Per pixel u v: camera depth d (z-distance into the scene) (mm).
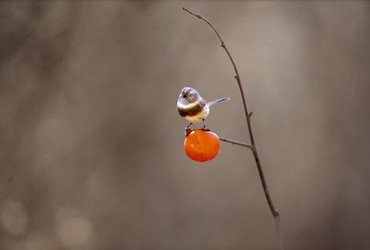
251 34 9805
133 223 9398
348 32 9406
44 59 7391
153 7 8750
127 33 8516
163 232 9922
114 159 8953
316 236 10273
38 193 7641
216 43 9539
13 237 7133
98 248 8555
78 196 8289
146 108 9172
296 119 10484
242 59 10141
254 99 10578
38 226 7547
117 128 8844
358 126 9828
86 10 7641
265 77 10430
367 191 9922
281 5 9562
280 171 10586
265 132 10617
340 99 9844
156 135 9477
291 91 10406
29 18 7184
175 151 9891
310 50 9820
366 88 9547
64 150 8078
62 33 7434
